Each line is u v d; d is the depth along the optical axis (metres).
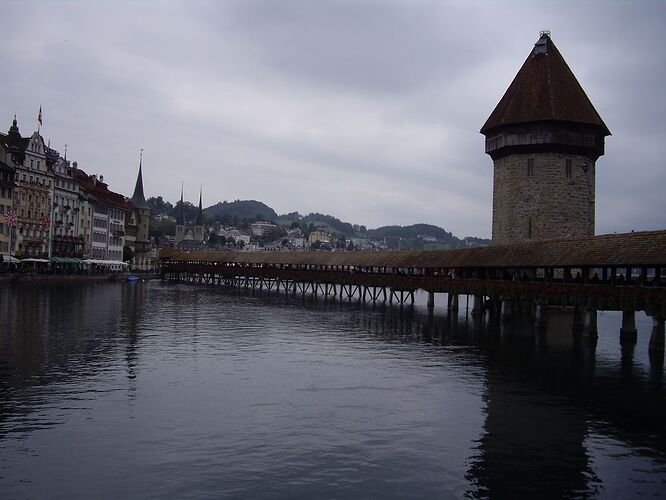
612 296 38.72
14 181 97.81
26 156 102.25
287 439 21.27
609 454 20.53
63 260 107.31
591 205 67.88
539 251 49.00
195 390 27.83
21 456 18.98
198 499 16.33
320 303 84.56
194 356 36.66
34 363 32.62
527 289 47.84
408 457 19.91
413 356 38.50
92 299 74.06
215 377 30.78
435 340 45.94
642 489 17.73
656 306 35.00
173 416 23.55
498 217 71.06
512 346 43.06
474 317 63.03
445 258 67.31
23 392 26.53
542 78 67.94
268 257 118.38
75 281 100.69
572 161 66.50
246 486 17.23
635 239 39.19
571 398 27.92
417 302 96.06
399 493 17.11
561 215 66.12
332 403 26.23
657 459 20.14
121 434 21.27
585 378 32.19
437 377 32.12
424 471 18.77
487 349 41.59
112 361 34.00
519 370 34.19
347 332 50.44
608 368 34.88
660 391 29.39
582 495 17.30
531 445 21.31
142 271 165.88
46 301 66.69
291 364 34.94
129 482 17.27
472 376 32.47
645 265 35.78
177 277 143.88
